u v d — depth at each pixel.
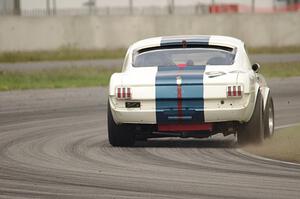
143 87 39.50
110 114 40.81
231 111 39.00
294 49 145.50
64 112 61.72
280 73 97.19
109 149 40.22
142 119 39.59
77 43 146.25
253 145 40.72
